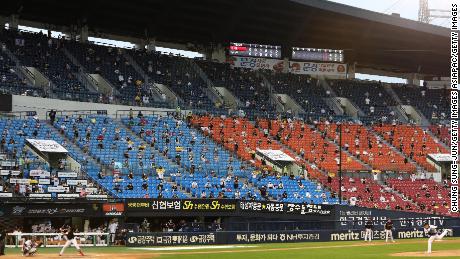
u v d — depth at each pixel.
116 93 74.56
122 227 54.25
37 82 71.19
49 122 65.38
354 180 73.75
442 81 105.00
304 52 88.69
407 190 75.00
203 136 72.25
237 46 86.38
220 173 66.38
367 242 55.84
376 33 90.31
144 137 68.19
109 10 78.75
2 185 52.62
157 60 83.69
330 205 62.62
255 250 45.16
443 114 95.69
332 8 83.00
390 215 64.12
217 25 85.25
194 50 90.31
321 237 57.34
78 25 80.44
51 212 51.28
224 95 83.88
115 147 64.31
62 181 56.00
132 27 83.44
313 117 86.31
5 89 66.12
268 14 83.50
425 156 82.69
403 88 100.38
